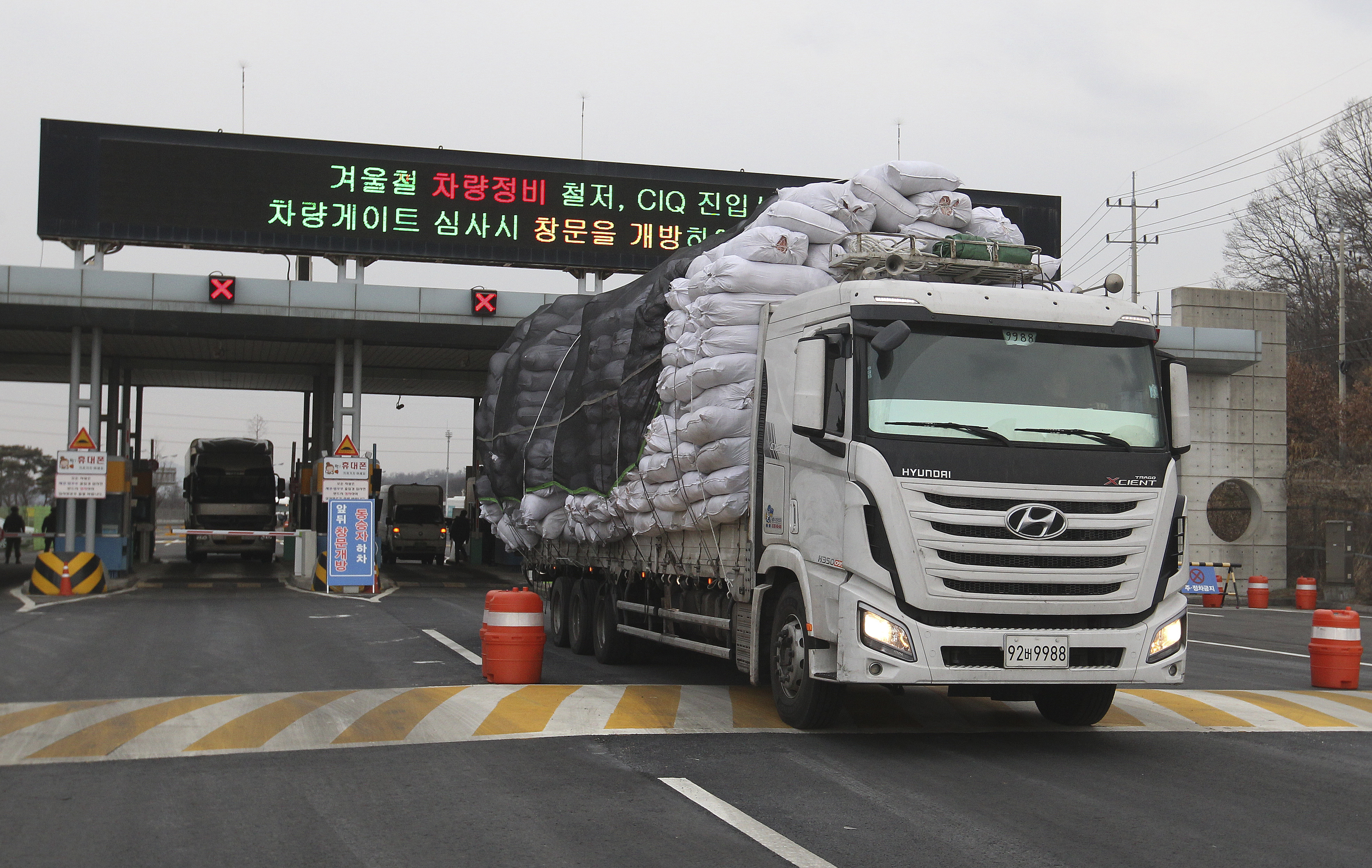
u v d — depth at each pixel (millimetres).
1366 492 28656
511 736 8375
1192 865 5445
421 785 6895
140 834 5848
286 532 35125
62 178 25172
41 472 94750
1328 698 10867
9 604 21156
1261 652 15469
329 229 26234
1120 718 9555
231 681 11156
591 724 8812
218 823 6062
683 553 10742
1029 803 6574
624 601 12539
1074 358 8117
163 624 17109
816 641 8203
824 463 8086
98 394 26312
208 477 39531
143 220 25422
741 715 9336
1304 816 6383
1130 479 7840
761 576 9211
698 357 9742
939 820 6168
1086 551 7664
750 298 9461
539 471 14188
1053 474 7707
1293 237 47906
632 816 6195
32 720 8906
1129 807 6531
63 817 6164
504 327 25859
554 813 6250
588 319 13578
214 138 25859
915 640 7473
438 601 22531
